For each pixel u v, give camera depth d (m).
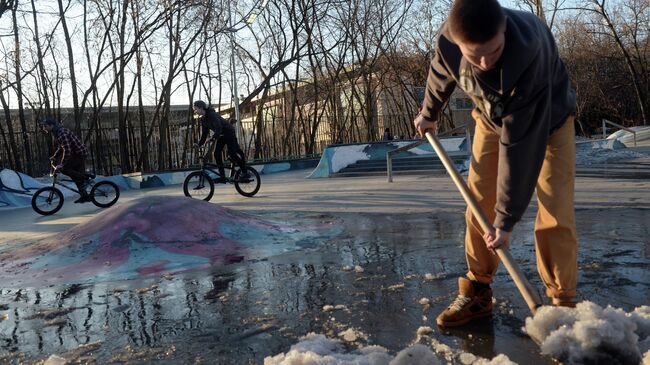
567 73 2.29
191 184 9.92
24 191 13.12
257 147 25.47
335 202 7.95
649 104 33.19
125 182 17.53
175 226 4.85
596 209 5.53
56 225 7.97
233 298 3.19
